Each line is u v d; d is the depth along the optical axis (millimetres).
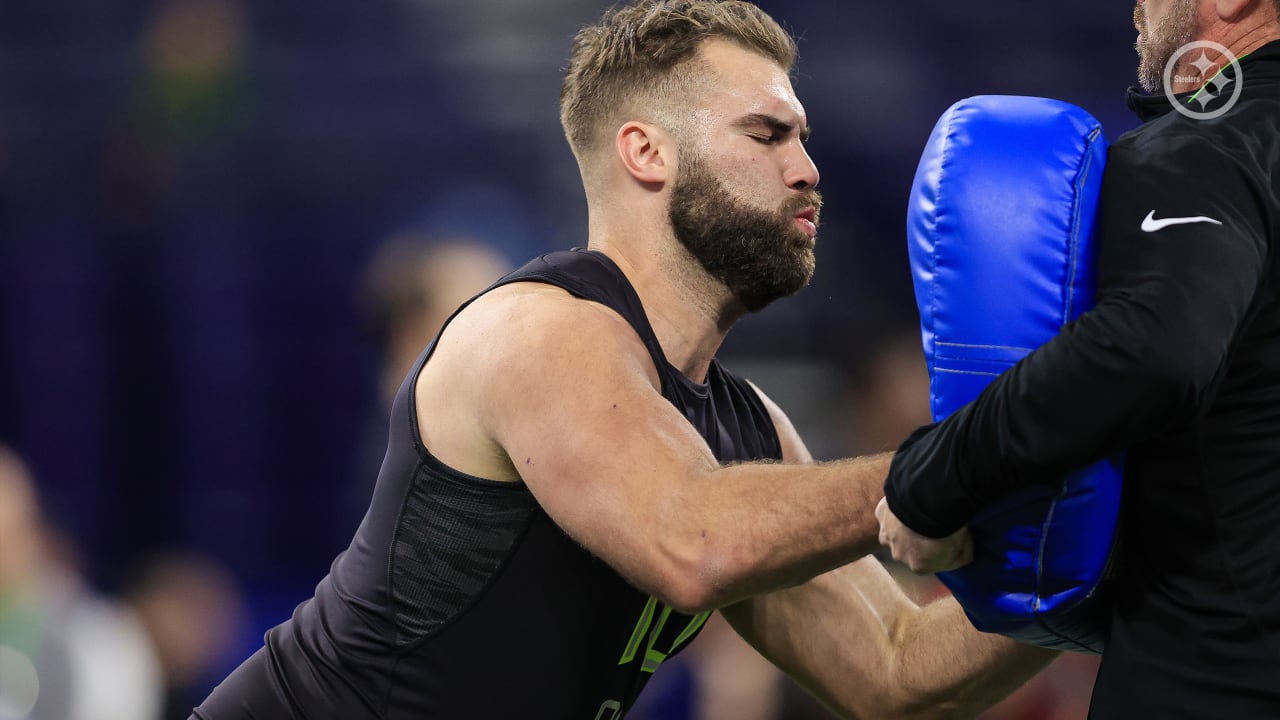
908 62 25594
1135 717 5812
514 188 25125
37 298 23719
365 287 22766
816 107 25062
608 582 7047
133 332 23328
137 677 14695
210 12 25109
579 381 6453
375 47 25797
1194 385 5184
